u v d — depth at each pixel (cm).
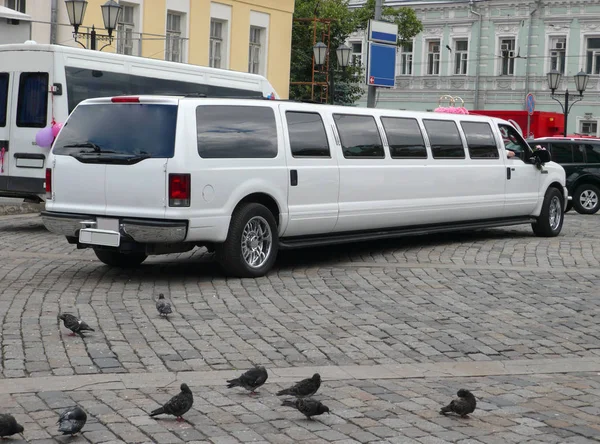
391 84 2869
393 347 1005
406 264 1544
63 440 679
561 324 1145
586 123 6100
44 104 1912
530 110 4094
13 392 795
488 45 6372
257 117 1382
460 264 1562
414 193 1655
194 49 3672
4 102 1944
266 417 747
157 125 1282
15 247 1650
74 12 2542
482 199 1812
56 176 1342
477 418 764
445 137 1744
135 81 2078
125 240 1291
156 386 825
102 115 1326
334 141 1504
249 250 1371
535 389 860
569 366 956
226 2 3809
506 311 1202
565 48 6134
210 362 916
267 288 1298
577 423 759
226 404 778
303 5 4869
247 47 3953
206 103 1315
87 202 1316
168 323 1073
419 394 830
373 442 697
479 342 1041
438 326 1107
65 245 1700
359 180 1538
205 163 1288
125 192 1286
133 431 703
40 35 3109
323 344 1003
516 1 6231
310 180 1450
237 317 1117
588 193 2933
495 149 1861
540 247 1808
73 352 930
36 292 1227
